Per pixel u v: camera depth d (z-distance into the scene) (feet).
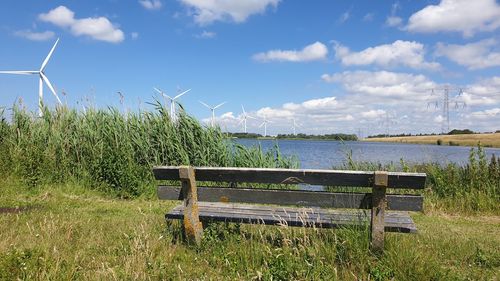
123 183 33.99
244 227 18.90
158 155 37.68
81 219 22.79
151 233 17.94
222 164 38.86
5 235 17.81
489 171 34.42
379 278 13.58
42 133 38.99
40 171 35.32
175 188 17.03
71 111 40.04
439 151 48.67
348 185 15.16
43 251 14.58
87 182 35.53
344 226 15.69
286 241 15.20
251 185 33.12
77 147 38.22
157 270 13.96
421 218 28.22
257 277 13.47
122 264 14.60
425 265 14.32
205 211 17.42
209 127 39.24
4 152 36.86
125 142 37.47
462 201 31.14
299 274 13.52
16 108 39.93
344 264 14.52
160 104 39.11
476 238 21.07
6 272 12.61
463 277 14.51
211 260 15.37
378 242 14.78
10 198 30.35
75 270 13.56
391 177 14.58
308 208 17.47
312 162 69.10
